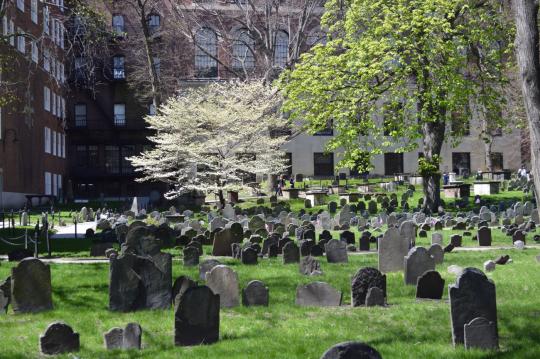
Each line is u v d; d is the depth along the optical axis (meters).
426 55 33.25
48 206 50.94
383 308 11.67
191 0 60.59
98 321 10.91
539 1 16.61
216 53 61.94
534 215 30.61
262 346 9.16
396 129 36.75
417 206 40.62
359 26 36.94
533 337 9.37
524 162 72.81
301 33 52.16
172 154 46.06
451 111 37.09
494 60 36.56
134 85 65.19
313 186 58.03
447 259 18.09
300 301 12.12
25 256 19.81
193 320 9.48
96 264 17.70
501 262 17.27
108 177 67.19
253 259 17.84
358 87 35.03
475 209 37.94
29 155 53.00
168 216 36.19
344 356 5.82
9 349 9.29
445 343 9.15
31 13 48.97
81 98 68.19
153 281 11.81
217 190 44.22
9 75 43.88
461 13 35.12
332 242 17.94
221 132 44.97
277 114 50.97
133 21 61.78
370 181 61.00
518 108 45.16
